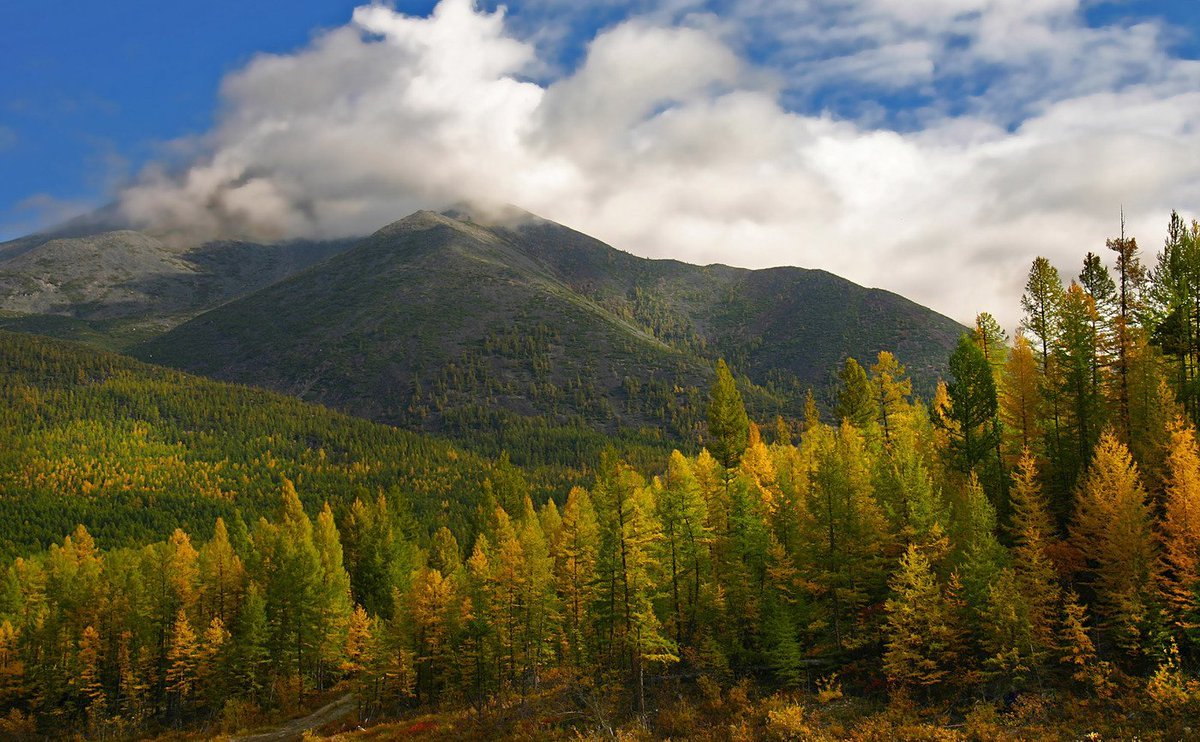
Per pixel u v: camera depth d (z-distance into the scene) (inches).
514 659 2213.3
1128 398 1920.5
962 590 1649.9
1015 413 2112.5
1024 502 1770.4
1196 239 1971.0
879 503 1967.3
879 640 1774.1
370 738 2119.8
